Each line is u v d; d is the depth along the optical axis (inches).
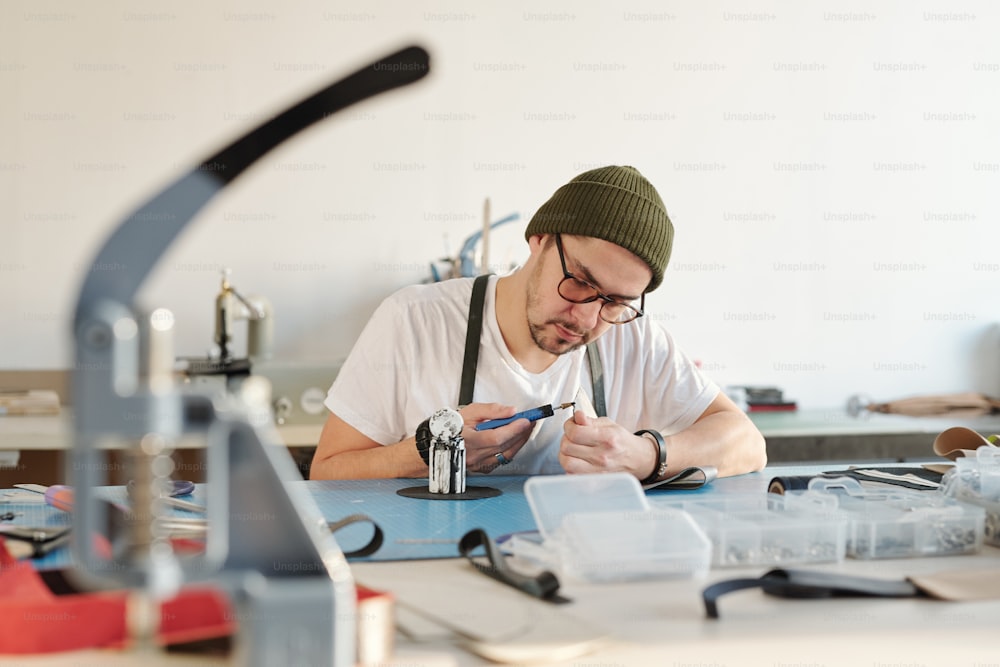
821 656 35.1
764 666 34.9
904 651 35.7
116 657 31.4
